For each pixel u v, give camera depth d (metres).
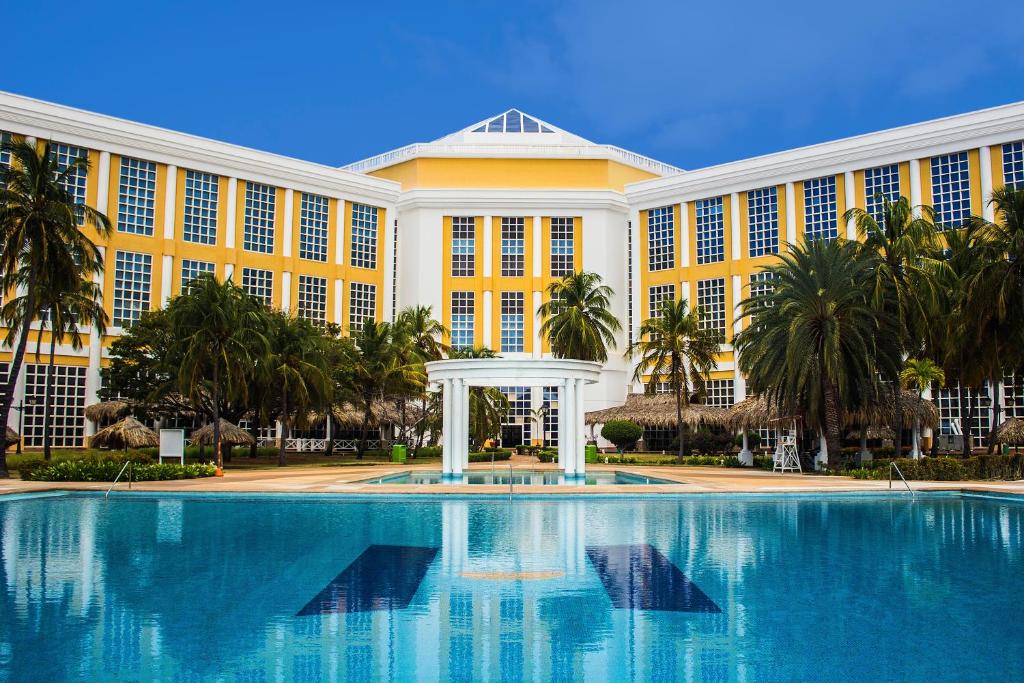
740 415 44.41
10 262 31.78
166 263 55.19
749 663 7.98
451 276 65.12
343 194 63.78
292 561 13.16
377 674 7.60
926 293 34.97
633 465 45.41
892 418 39.06
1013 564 13.00
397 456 48.88
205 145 57.34
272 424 59.53
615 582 11.59
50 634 8.86
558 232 65.62
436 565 12.84
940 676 7.63
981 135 51.44
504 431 63.25
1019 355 32.72
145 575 12.01
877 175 55.72
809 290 35.59
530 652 8.29
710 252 62.50
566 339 49.16
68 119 51.62
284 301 60.16
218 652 8.24
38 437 49.38
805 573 12.27
